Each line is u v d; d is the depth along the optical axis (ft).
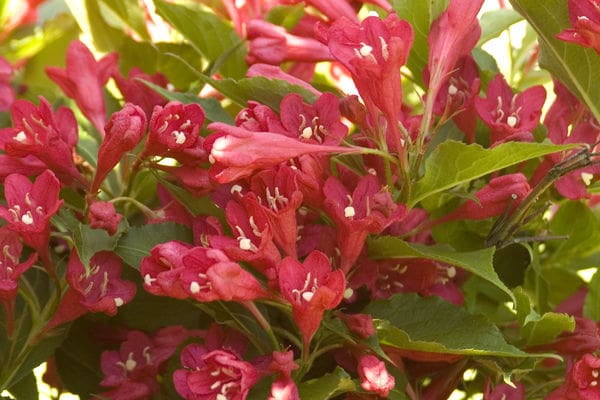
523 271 1.83
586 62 1.73
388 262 1.69
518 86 2.06
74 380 1.78
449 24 1.67
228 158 1.55
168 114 1.66
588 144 1.72
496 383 1.66
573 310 1.87
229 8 2.03
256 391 1.58
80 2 2.11
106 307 1.65
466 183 1.75
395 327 1.59
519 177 1.65
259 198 1.60
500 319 1.85
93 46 2.13
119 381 1.72
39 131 1.72
